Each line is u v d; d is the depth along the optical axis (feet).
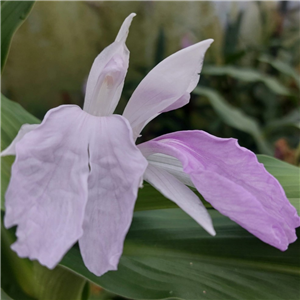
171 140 0.43
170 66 0.41
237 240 0.48
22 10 0.56
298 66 1.99
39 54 1.71
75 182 0.32
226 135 1.51
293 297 0.43
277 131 1.68
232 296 0.44
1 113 0.59
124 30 0.42
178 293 0.45
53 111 0.34
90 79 0.43
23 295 0.52
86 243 0.31
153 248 0.49
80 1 1.73
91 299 1.12
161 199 0.50
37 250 0.28
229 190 0.34
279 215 0.37
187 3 1.95
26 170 0.30
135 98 0.42
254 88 1.77
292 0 2.13
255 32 2.13
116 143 0.34
